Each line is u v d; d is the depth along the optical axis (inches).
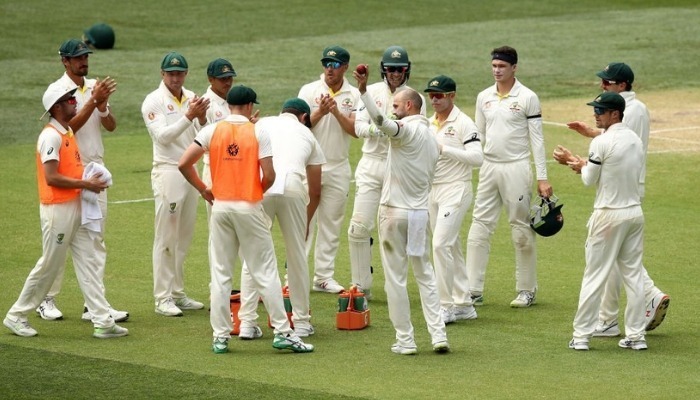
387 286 1578.5
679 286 1963.6
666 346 1633.9
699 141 3206.2
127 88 3961.6
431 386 1416.1
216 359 1544.0
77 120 1694.1
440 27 5280.5
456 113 1764.3
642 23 5383.9
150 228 2373.3
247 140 1562.5
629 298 1620.3
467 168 1781.5
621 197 1598.2
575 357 1569.9
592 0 6063.0
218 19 5374.0
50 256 1625.2
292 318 1701.5
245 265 1658.5
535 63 4443.9
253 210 1562.5
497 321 1776.6
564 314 1813.5
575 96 3855.8
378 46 4793.3
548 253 2199.8
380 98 1882.4
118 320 1754.4
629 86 1727.4
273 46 4781.0
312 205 1892.2
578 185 2783.0
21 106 3656.5
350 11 5659.5
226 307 1578.5
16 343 1617.9
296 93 3890.3
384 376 1462.8
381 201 1585.9
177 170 1792.6
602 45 4825.3
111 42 4670.3
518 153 1866.4
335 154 1929.1
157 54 4579.2
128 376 1446.9
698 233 2336.4
